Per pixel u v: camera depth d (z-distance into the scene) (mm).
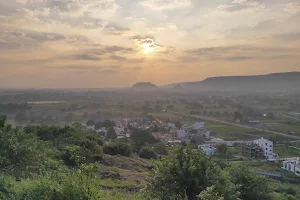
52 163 10117
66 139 26297
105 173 17344
